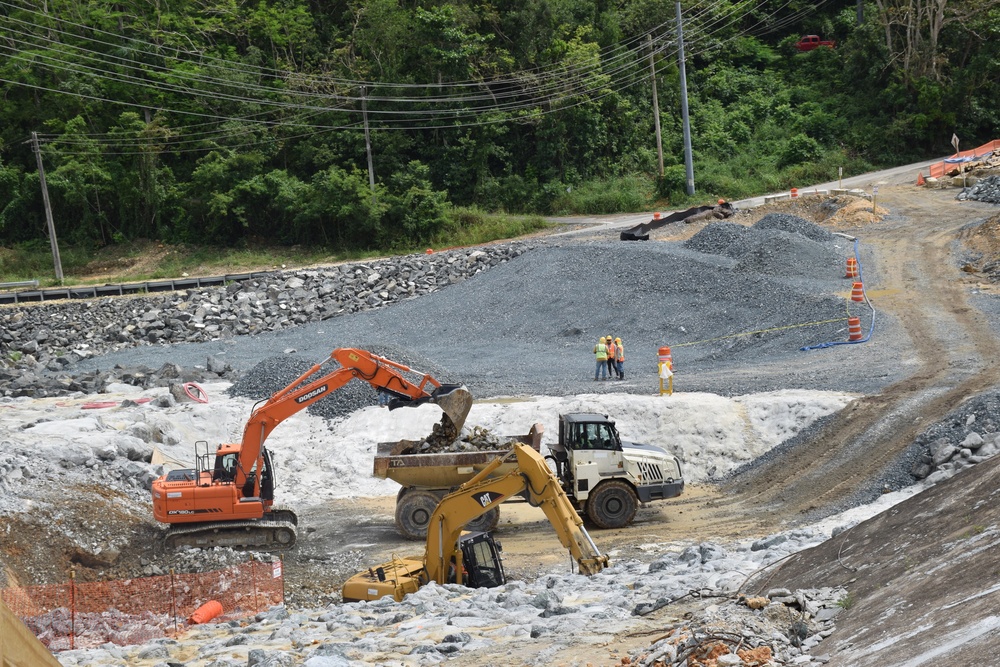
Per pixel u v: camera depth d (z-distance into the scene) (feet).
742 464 147.84
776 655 48.32
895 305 204.95
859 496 126.93
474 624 73.15
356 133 488.44
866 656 44.88
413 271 308.60
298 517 143.23
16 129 480.64
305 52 526.98
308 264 427.33
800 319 204.74
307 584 116.98
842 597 54.70
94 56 488.85
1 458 138.21
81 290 326.24
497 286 273.75
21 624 21.62
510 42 505.66
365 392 175.63
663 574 86.48
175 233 476.54
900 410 144.36
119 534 128.16
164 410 185.06
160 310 298.76
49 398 207.21
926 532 58.08
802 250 244.42
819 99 522.88
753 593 63.98
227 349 262.88
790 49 569.64
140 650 77.71
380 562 123.54
